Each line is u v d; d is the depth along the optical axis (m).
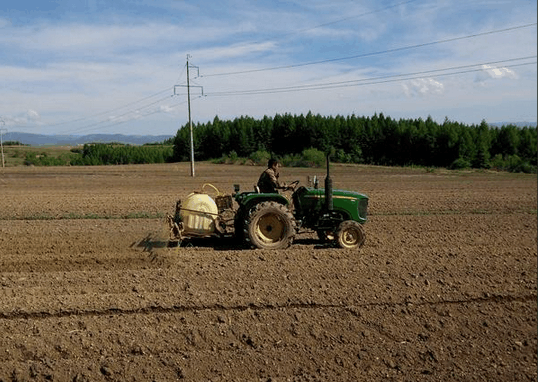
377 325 6.11
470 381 5.16
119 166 50.31
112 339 5.54
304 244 10.02
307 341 5.75
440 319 6.30
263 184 9.58
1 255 8.74
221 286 7.02
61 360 5.20
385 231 11.88
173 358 5.32
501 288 7.18
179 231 9.13
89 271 7.68
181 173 38.06
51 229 11.51
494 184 27.39
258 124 72.94
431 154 58.56
